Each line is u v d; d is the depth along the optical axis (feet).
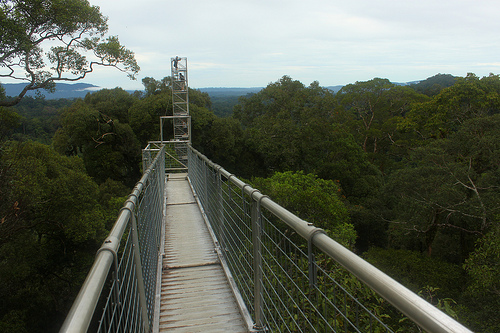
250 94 167.22
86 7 53.36
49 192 45.19
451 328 2.06
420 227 63.21
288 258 5.52
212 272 12.35
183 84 75.00
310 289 4.68
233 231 11.04
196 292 10.87
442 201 54.90
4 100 49.03
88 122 89.61
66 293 55.11
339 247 3.75
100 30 58.59
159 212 16.29
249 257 9.09
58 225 48.16
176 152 53.57
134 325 6.41
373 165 123.34
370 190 106.73
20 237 45.96
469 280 41.83
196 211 21.70
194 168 27.61
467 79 91.30
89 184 53.21
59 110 132.57
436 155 60.59
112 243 4.25
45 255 50.31
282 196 46.75
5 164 32.65
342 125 126.00
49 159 53.47
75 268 54.39
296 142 117.19
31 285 49.32
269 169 131.64
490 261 37.04
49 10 49.34
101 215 52.39
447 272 46.42
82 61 56.85
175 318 9.36
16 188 33.42
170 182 34.37
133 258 6.71
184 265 12.94
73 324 2.43
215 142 115.55
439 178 57.11
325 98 128.06
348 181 111.96
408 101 141.59
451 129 93.50
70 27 53.11
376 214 78.54
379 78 150.00
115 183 78.38
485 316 33.40
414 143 109.40
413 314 2.39
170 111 105.50
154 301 10.12
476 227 59.47
